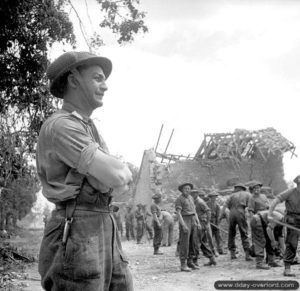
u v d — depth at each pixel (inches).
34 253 550.6
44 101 390.6
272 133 1011.9
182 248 395.2
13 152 395.9
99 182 69.8
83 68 75.8
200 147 1075.3
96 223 70.5
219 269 395.9
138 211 821.2
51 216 72.9
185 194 407.5
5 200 663.1
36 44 365.7
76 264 67.7
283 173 1048.2
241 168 1051.9
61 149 69.4
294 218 329.4
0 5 328.5
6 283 303.9
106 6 408.2
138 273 387.9
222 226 643.5
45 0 359.9
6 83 374.9
